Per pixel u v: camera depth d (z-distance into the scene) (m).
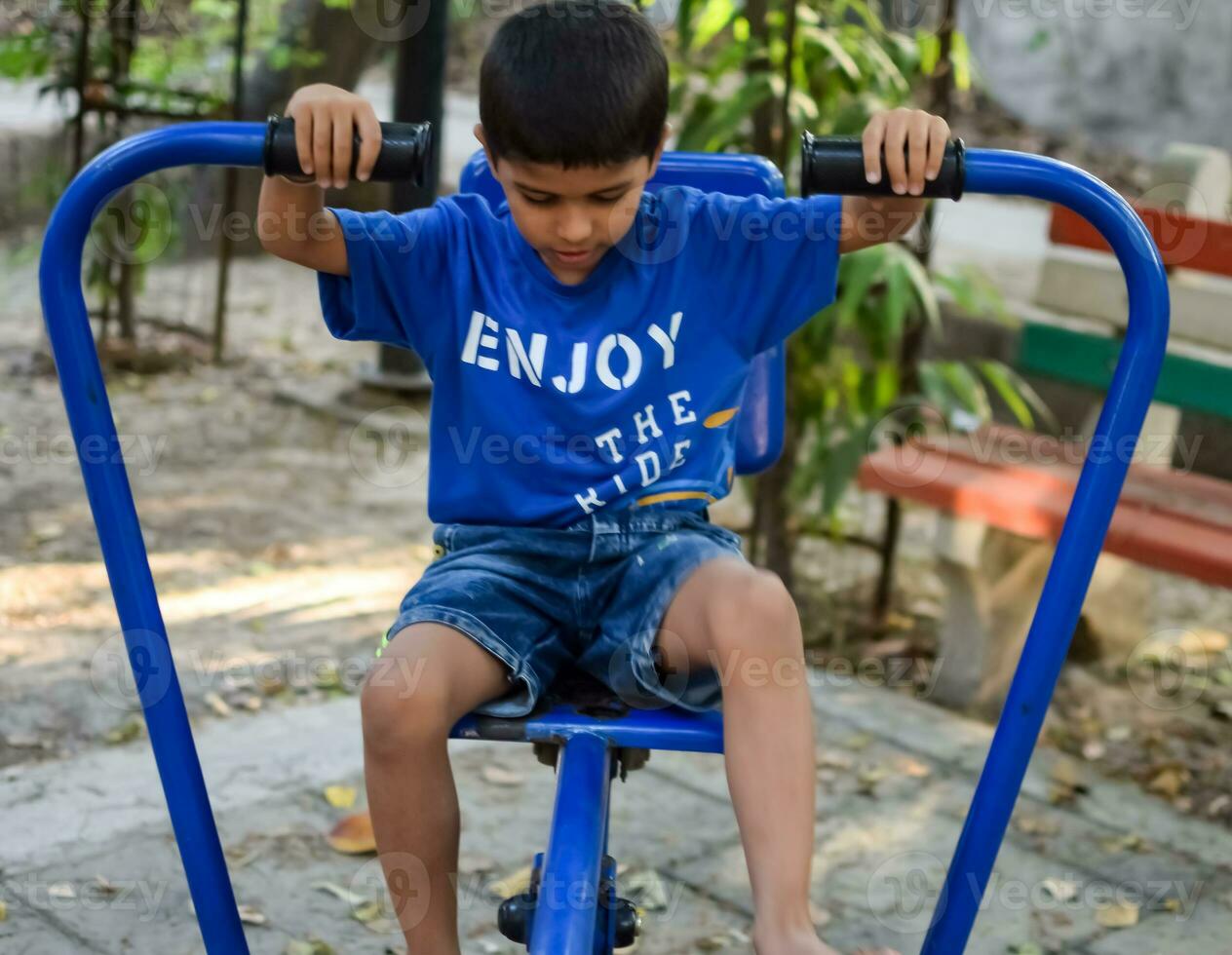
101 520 1.29
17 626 2.74
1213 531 2.46
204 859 1.31
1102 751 2.55
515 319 1.40
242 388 4.27
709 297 1.43
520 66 1.25
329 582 3.08
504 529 1.42
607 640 1.37
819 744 2.49
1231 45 5.78
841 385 3.00
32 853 2.02
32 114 5.44
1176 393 2.67
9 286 4.85
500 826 2.17
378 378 4.25
